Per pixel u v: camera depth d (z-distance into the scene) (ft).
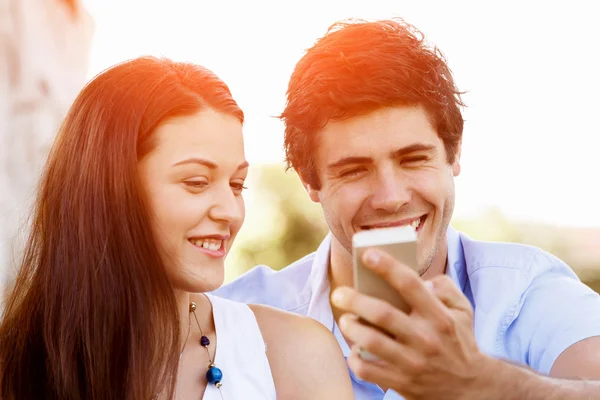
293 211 18.95
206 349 5.63
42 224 5.86
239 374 5.53
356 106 6.09
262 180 18.97
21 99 11.18
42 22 11.53
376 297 3.82
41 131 11.32
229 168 5.24
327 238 7.60
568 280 7.06
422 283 3.70
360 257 3.78
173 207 5.12
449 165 6.60
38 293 5.77
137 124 5.18
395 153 6.18
